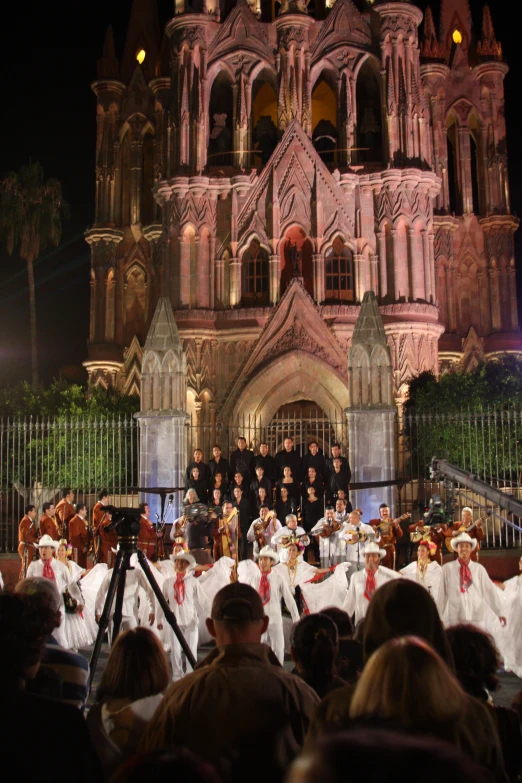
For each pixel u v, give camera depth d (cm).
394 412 2839
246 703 514
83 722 454
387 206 4478
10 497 3566
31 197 5262
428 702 355
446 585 1666
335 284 4531
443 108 5150
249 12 4750
